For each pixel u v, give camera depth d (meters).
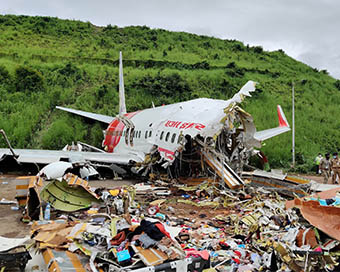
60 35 51.03
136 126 16.98
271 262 5.57
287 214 8.50
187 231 7.52
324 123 31.03
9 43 42.66
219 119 10.91
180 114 13.60
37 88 29.73
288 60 53.56
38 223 6.86
